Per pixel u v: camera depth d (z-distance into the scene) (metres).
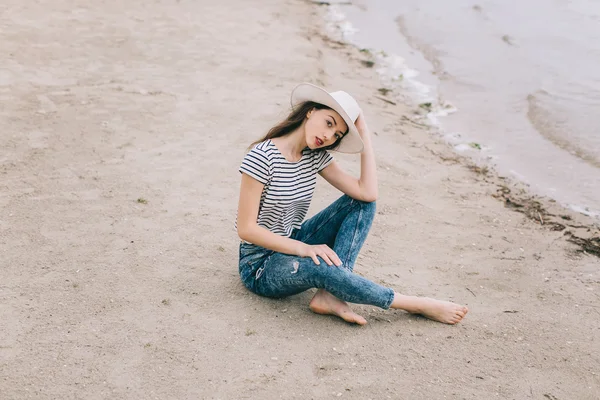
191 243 4.29
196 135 6.18
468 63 10.24
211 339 3.36
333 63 9.73
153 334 3.36
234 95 7.40
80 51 8.43
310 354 3.32
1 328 3.30
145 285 3.78
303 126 3.33
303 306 3.73
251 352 3.29
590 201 5.92
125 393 2.95
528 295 4.10
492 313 3.85
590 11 13.42
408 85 9.16
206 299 3.70
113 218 4.52
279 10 12.70
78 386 2.97
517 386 3.20
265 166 3.27
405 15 13.30
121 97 6.96
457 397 3.09
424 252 4.59
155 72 7.94
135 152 5.68
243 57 9.00
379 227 4.91
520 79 9.49
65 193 4.82
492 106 8.45
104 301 3.60
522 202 5.73
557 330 3.70
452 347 3.47
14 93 6.76
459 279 4.25
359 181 3.63
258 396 3.00
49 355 3.14
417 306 3.62
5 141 5.62
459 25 12.53
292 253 3.41
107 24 9.86
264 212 3.46
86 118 6.31
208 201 4.93
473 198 5.71
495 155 6.92
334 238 3.77
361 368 3.25
